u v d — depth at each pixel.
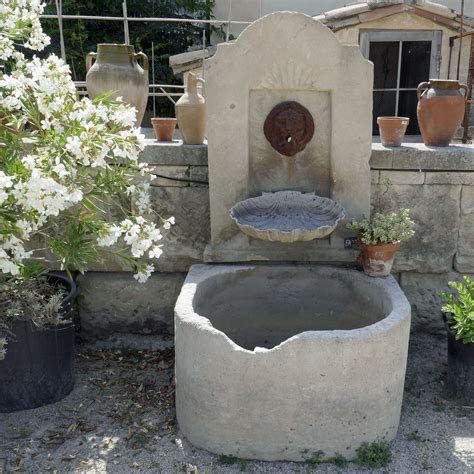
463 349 3.22
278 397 2.70
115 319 3.97
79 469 2.79
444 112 3.65
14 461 2.85
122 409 3.26
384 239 3.29
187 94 3.70
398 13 6.70
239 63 3.36
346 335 2.67
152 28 9.10
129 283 3.91
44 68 2.56
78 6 8.99
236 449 2.80
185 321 2.83
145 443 2.96
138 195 2.92
